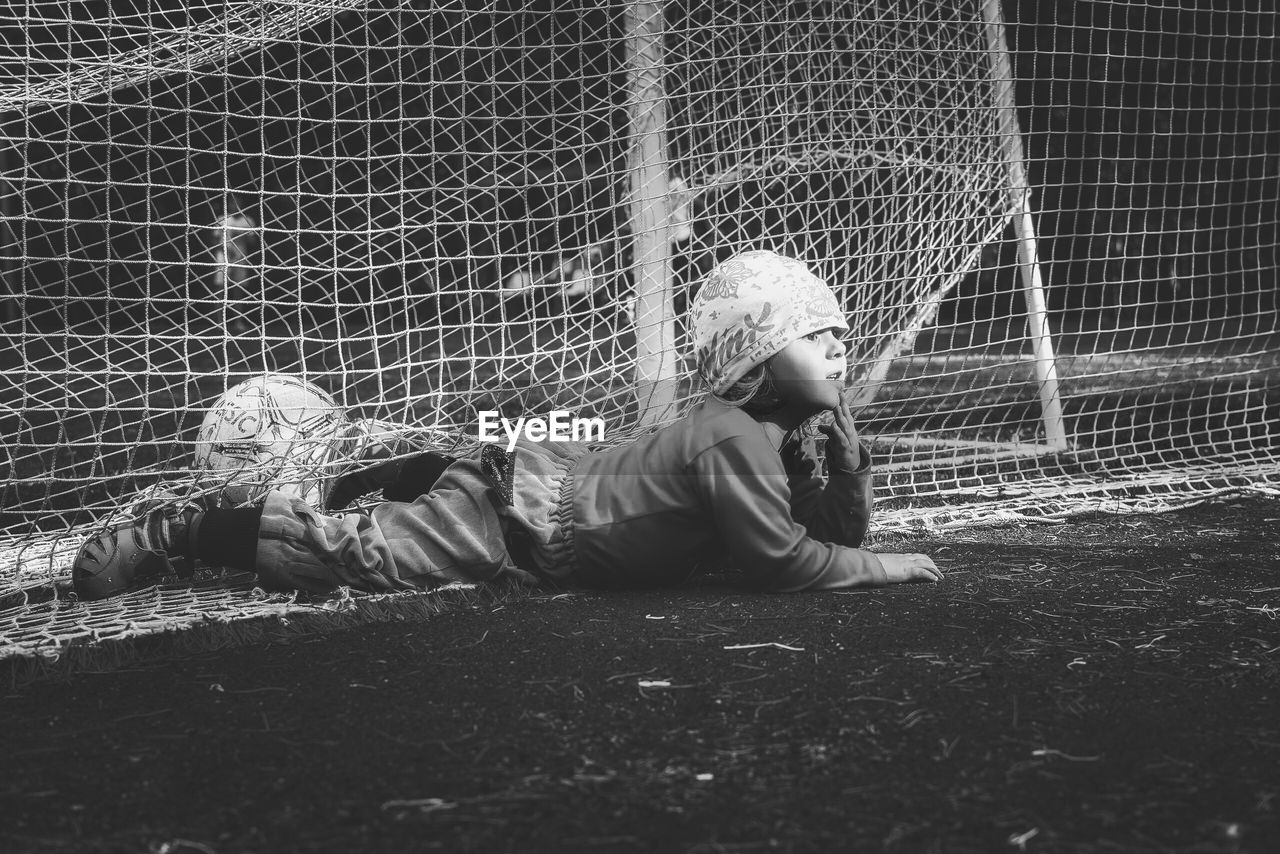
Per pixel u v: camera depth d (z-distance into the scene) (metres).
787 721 2.16
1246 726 2.12
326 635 2.81
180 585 3.44
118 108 3.93
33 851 1.74
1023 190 5.31
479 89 9.03
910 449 5.90
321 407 3.76
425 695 2.35
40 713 2.32
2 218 3.65
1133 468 5.31
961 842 1.69
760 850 1.68
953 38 5.26
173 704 2.35
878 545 3.81
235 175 11.09
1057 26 5.59
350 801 1.87
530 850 1.69
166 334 3.76
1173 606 2.94
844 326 3.26
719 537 3.15
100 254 13.59
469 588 3.14
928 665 2.46
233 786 1.94
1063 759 1.97
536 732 2.13
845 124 5.19
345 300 11.88
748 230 5.22
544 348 4.41
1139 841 1.69
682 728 2.14
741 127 5.05
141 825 1.81
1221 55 10.86
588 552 3.14
